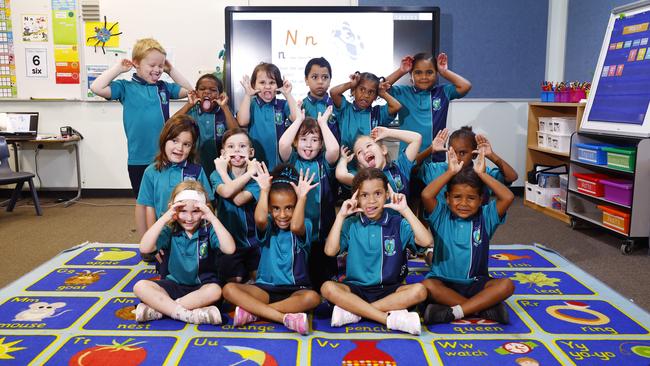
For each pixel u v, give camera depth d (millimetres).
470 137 2689
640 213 3023
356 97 2904
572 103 3881
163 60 2912
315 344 1895
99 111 4715
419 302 2068
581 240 3377
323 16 4055
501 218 2191
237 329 2025
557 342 1909
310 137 2434
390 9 4055
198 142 2941
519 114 4789
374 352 1832
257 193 2471
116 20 4582
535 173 4344
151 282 2137
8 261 2955
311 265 2430
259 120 2885
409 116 3082
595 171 3625
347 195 2787
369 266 2121
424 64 2996
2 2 4535
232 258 2469
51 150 4758
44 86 4648
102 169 4805
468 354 1817
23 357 1786
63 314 2156
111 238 3439
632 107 3164
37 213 4113
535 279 2600
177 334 1976
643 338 1941
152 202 2521
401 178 2609
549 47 4707
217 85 2932
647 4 3256
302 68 4086
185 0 4582
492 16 4617
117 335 1963
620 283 2598
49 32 4582
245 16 4023
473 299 2078
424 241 2076
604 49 3566
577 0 4371
